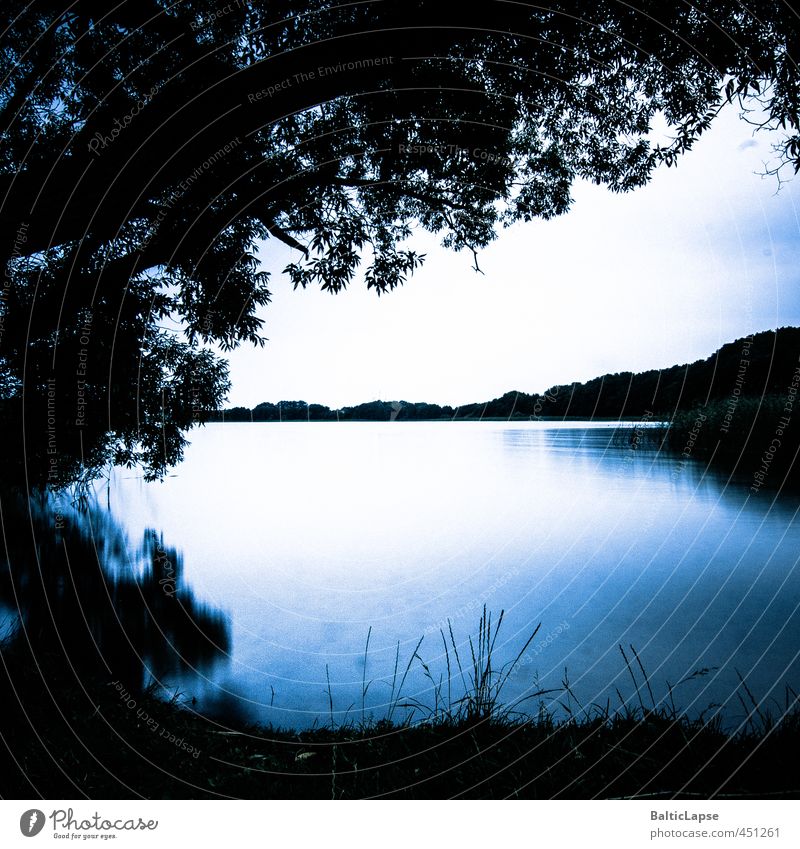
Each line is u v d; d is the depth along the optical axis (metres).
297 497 15.22
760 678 4.45
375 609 6.85
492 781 2.70
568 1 5.47
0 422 6.75
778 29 5.07
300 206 7.13
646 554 8.45
